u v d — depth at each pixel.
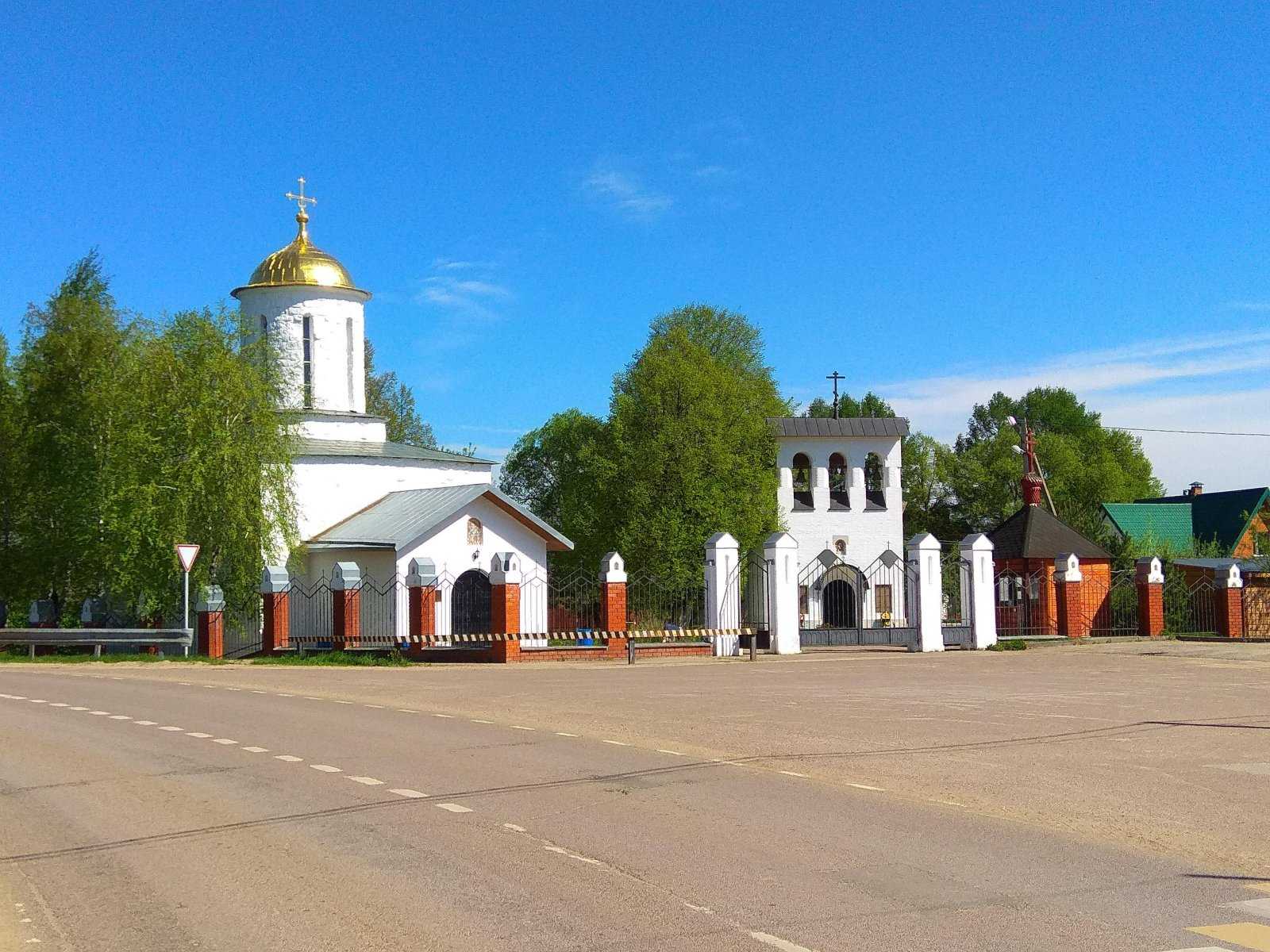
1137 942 7.07
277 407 42.69
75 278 50.88
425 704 20.88
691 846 9.53
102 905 8.22
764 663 31.77
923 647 36.25
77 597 46.12
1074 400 103.81
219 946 7.25
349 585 35.72
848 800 11.52
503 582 32.91
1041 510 52.06
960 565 38.06
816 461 55.72
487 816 10.79
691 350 58.50
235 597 39.19
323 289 46.75
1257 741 15.77
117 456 39.91
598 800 11.46
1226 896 8.13
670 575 51.97
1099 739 16.03
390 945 7.14
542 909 7.79
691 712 19.42
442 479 47.62
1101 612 45.22
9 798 12.17
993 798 11.78
